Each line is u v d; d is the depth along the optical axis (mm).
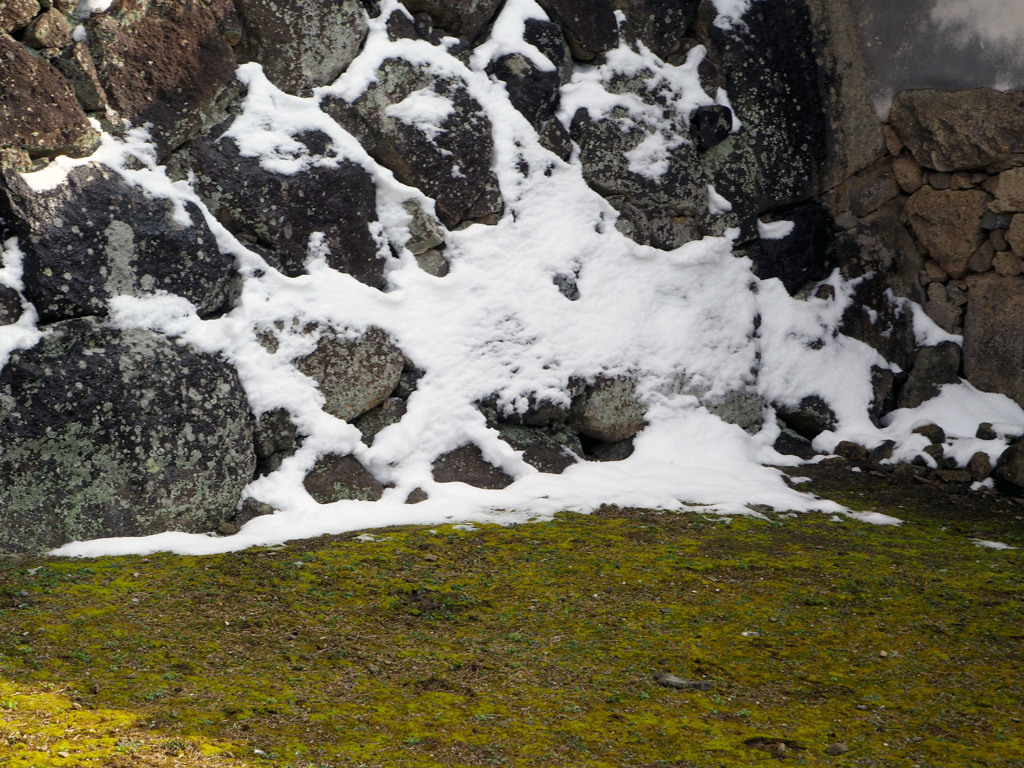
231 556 4832
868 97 7727
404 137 6262
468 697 3445
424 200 6301
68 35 5199
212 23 5684
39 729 2982
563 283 6695
